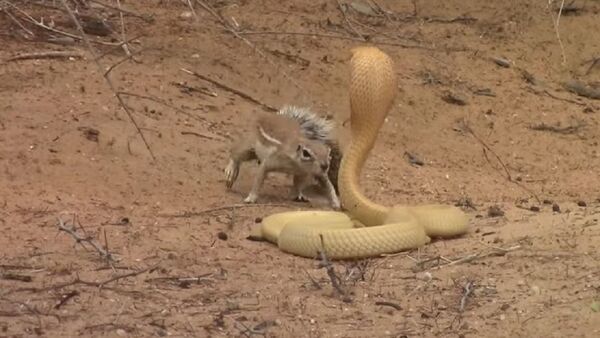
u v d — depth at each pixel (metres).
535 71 20.45
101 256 9.48
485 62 20.23
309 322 8.19
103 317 8.04
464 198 13.77
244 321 8.13
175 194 12.38
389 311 8.49
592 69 20.91
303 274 9.44
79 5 18.02
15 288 8.56
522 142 17.64
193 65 16.95
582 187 15.45
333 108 17.23
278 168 12.41
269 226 10.59
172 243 10.24
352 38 19.52
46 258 9.42
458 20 21.66
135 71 16.02
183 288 8.86
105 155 13.04
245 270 9.50
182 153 13.73
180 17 18.77
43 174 12.14
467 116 18.20
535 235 10.67
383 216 10.78
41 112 13.77
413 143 16.92
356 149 10.91
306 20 20.16
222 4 20.19
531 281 9.19
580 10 22.27
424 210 10.90
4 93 14.26
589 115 19.03
